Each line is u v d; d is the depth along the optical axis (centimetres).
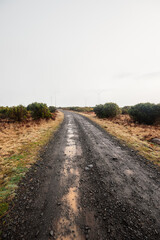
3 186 293
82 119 1753
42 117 1429
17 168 380
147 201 246
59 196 262
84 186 295
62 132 917
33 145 608
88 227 192
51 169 380
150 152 506
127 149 554
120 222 200
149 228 190
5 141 651
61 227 192
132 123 1257
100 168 385
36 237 177
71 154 501
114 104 1845
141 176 338
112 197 258
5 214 217
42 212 221
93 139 725
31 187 292
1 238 177
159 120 1140
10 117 1220
